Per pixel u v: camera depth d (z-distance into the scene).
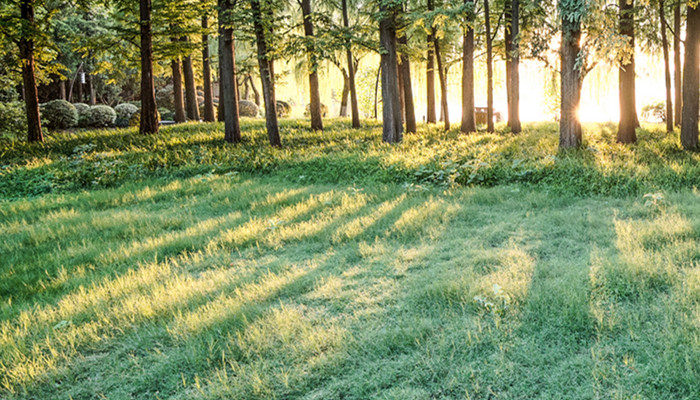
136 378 3.32
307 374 3.13
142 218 8.32
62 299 4.80
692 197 7.13
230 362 3.35
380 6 16.28
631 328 3.34
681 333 3.17
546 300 3.89
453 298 4.14
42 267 6.01
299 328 3.77
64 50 31.38
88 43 19.39
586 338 3.38
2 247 6.99
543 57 17.61
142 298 4.55
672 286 4.00
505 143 14.48
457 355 3.24
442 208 7.50
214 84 51.38
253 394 2.96
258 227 7.12
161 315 4.21
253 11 15.30
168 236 6.99
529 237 5.91
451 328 3.60
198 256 6.10
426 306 4.10
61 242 7.16
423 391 2.88
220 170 13.23
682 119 12.21
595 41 10.38
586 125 22.22
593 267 4.52
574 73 11.91
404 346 3.42
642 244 5.11
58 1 25.09
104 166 13.34
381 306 4.18
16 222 8.42
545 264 4.81
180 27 19.39
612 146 12.78
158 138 18.64
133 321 4.14
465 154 12.23
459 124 25.38
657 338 3.21
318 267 5.32
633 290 3.98
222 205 9.28
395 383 3.02
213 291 4.76
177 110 27.03
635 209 6.77
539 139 15.58
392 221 7.02
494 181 9.60
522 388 2.86
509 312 3.76
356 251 5.72
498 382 2.91
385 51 15.95
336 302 4.30
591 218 6.49
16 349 3.66
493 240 5.95
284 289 4.68
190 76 28.73
